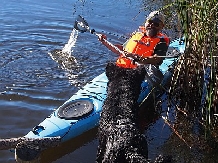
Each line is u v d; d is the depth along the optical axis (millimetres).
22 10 8430
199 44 4559
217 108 4621
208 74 4875
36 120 4910
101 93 5074
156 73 5082
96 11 8602
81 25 5836
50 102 5328
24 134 4625
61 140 4395
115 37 7461
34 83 5797
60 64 6430
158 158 3156
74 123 4555
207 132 4605
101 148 3977
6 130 4676
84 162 4320
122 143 3527
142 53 5344
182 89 5098
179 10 4547
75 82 5879
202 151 4484
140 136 3682
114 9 8711
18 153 4082
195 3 4398
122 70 4566
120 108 4062
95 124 4699
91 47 7047
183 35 5004
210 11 4207
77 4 8938
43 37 7367
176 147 4559
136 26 7887
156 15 5293
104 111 4125
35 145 4137
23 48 6914
